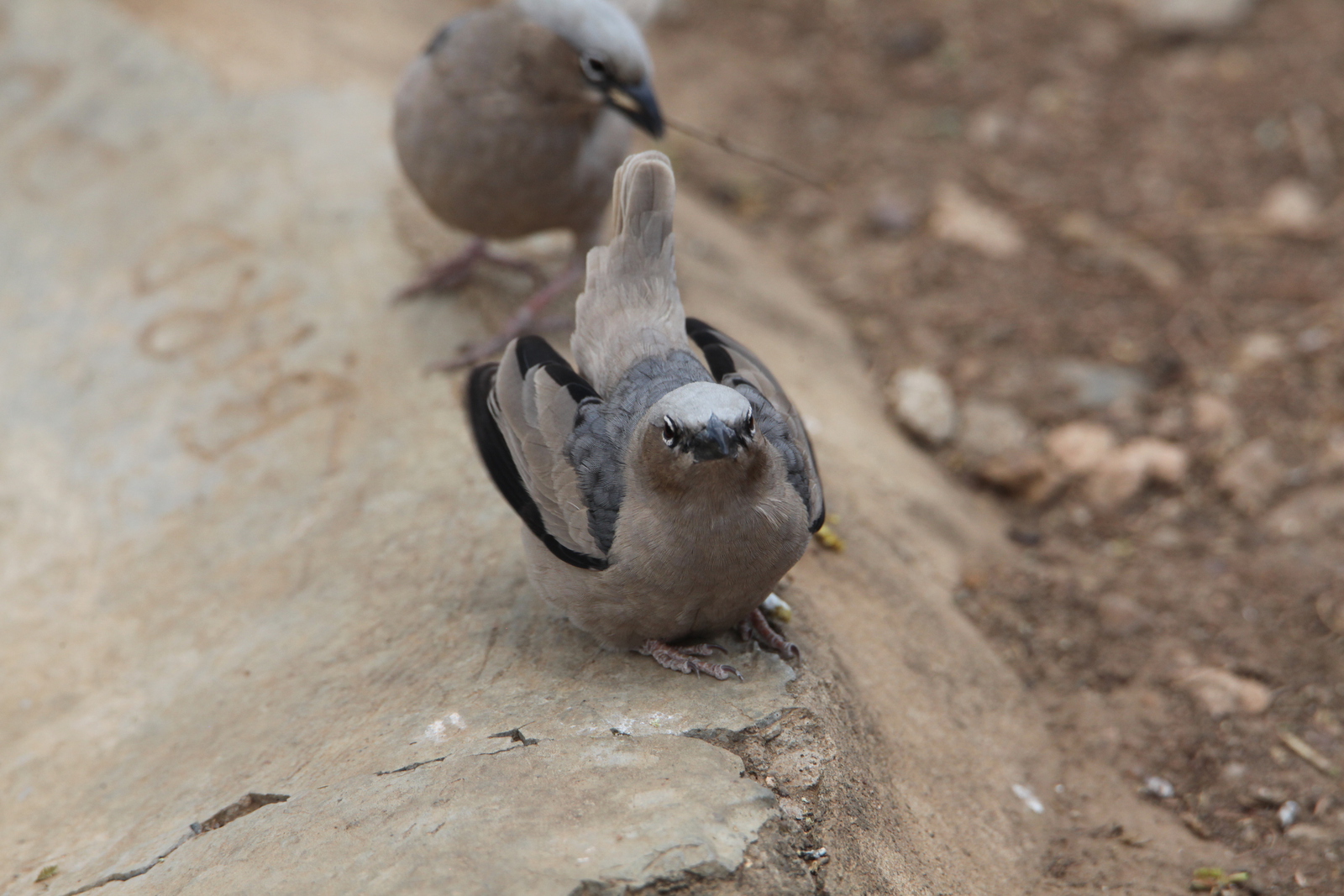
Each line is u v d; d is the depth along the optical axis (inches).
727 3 501.0
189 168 332.2
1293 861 198.8
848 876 155.4
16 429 279.4
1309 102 426.6
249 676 203.5
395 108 256.1
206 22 384.8
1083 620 256.1
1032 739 225.0
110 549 248.2
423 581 207.8
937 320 351.3
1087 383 325.7
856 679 195.5
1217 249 372.8
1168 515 290.7
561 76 235.9
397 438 244.5
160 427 269.3
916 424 310.2
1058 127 429.1
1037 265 372.8
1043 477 297.9
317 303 284.0
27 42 379.6
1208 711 232.7
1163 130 423.8
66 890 167.8
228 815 169.6
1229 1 462.6
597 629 178.2
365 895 137.8
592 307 189.2
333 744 175.9
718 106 446.0
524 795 150.7
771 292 341.4
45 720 217.3
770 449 165.5
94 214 329.4
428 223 303.6
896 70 463.2
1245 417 313.1
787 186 410.9
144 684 216.7
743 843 142.9
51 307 307.4
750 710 169.2
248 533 239.6
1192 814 211.2
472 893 135.6
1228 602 261.6
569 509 169.6
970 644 240.5
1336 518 281.4
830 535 234.2
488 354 258.5
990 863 185.9
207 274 301.3
